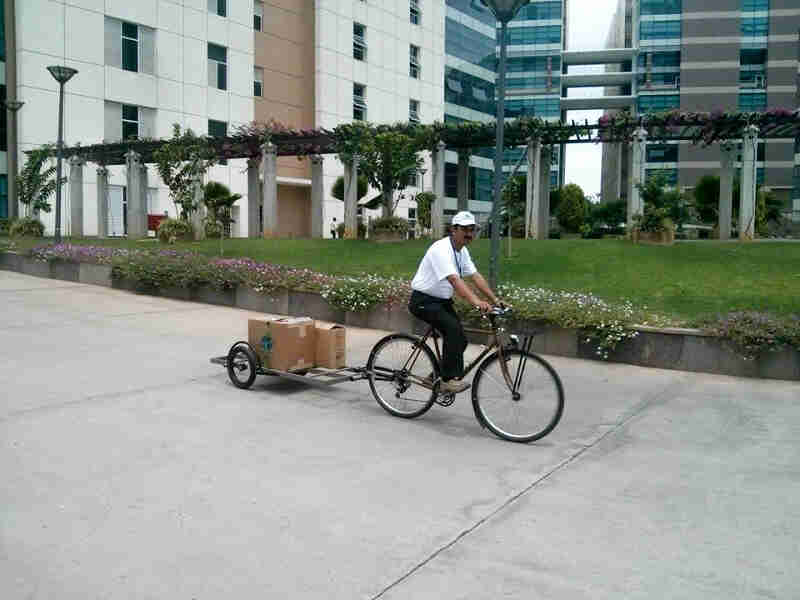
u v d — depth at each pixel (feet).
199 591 9.98
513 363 18.07
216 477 14.55
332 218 136.77
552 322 30.50
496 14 28.12
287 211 131.64
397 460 16.07
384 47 148.66
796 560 11.41
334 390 23.06
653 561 11.28
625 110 62.54
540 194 73.41
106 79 97.76
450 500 13.70
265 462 15.61
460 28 216.33
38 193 85.40
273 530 12.07
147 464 15.20
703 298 35.27
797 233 144.87
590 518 12.99
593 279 40.34
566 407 21.81
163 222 72.64
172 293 45.52
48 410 19.22
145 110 103.45
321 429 18.44
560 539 12.03
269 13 125.80
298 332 22.53
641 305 34.55
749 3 253.24
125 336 31.50
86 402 20.22
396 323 35.53
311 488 14.11
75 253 53.16
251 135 76.38
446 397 19.26
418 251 54.90
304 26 132.87
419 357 19.81
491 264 30.25
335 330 22.86
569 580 10.57
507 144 71.00
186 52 108.17
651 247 50.31
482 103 230.07
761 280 38.45
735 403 22.58
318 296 38.24
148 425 18.19
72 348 28.30
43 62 91.20
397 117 153.89
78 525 12.05
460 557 11.25
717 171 248.52
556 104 272.31
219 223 78.48
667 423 20.03
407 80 156.66
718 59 255.70
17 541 11.40
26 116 90.02
